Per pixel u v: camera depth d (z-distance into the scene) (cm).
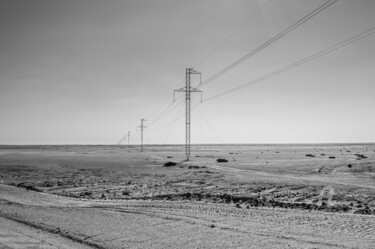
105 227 1606
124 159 10219
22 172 5981
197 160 9556
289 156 11575
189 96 7762
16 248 1239
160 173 5644
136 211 2100
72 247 1265
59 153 15650
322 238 1380
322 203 2689
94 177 5122
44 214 1975
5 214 1959
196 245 1283
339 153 13638
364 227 1602
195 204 2423
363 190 3388
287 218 1848
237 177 4788
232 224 1675
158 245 1287
